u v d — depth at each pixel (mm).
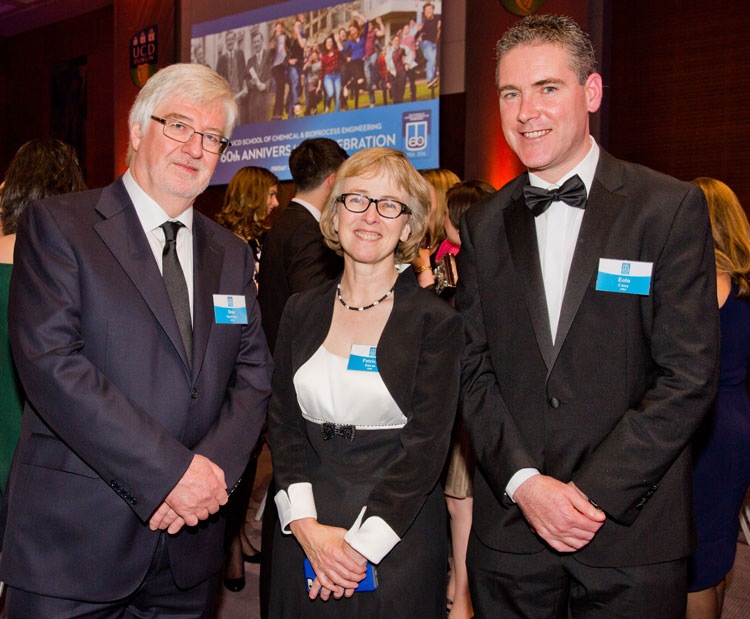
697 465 2234
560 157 1619
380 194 1736
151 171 1662
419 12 6637
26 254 1581
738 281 2195
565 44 1570
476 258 1779
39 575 1528
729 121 5840
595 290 1586
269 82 7992
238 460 1694
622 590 1568
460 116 6523
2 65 12422
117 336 1573
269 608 1759
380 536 1575
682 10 6020
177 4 9125
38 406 1510
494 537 1692
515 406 1663
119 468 1485
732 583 3162
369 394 1683
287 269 2670
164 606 1752
